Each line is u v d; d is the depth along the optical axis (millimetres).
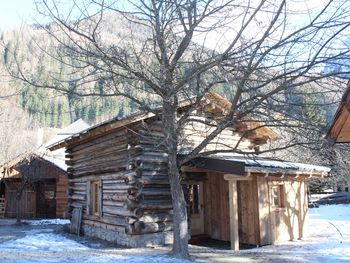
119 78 9508
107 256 10578
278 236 13406
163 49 9664
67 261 9766
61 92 9375
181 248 10461
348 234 14977
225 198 13914
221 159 11922
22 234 16375
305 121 8688
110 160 14023
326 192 33750
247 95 10477
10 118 27719
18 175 26125
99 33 9359
